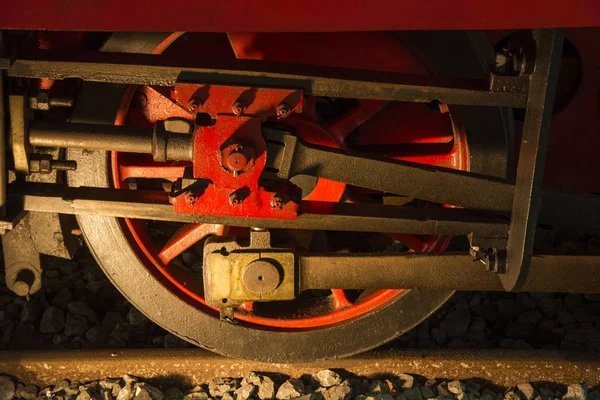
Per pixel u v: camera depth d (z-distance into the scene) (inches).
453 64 110.0
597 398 124.8
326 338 123.0
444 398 122.9
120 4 79.0
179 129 98.9
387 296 122.3
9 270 121.9
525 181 95.7
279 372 127.6
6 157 100.0
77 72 92.9
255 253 108.2
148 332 141.3
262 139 96.0
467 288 111.0
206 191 99.8
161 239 150.5
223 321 122.0
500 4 79.4
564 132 134.6
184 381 127.4
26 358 125.7
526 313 147.1
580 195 116.0
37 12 79.0
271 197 99.9
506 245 104.6
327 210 104.7
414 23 80.0
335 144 115.4
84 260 160.4
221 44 121.0
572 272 109.0
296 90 93.5
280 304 127.7
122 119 110.4
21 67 92.4
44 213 118.1
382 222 104.7
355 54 111.3
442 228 104.9
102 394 123.4
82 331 140.9
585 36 125.9
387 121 126.3
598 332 140.1
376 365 128.0
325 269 110.1
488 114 112.0
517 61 93.0
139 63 92.7
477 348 131.6
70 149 112.1
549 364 127.4
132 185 128.6
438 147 122.4
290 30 80.1
